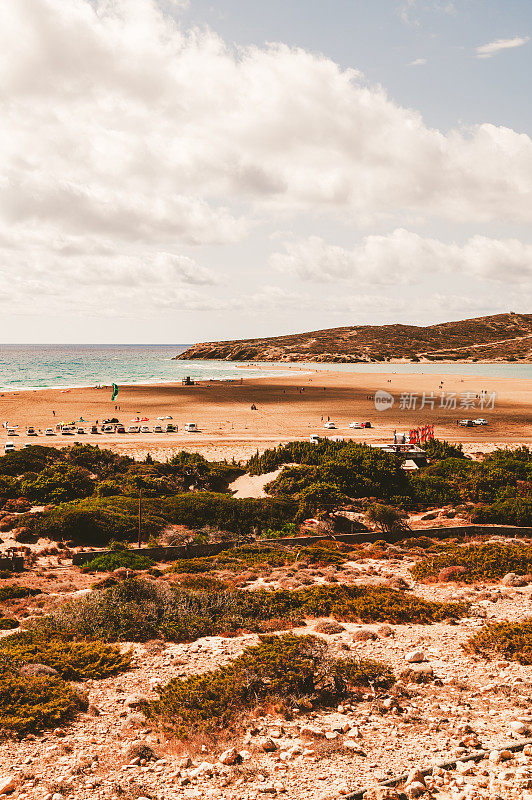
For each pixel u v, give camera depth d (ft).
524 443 306.96
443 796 34.96
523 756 39.93
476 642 63.46
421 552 130.00
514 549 115.65
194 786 36.65
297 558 123.44
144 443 302.25
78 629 71.56
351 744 41.81
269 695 50.67
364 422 363.56
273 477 212.43
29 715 46.26
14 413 404.16
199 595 83.46
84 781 37.11
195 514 165.68
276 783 36.60
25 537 143.33
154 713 47.70
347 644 64.23
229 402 480.23
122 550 131.85
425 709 48.83
